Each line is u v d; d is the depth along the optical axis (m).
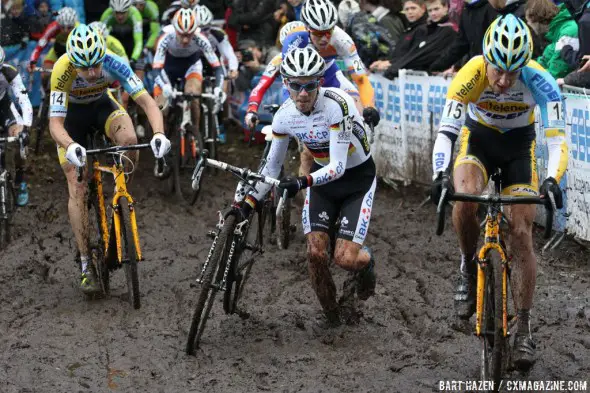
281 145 6.79
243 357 6.65
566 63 9.57
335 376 6.30
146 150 14.55
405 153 12.13
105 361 6.66
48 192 12.48
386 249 9.60
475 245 6.60
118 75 7.86
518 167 6.32
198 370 6.45
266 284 8.49
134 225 7.65
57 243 10.10
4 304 8.07
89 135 8.25
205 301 6.59
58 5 16.27
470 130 6.53
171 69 13.01
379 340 6.94
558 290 8.02
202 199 12.03
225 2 17.14
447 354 6.59
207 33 13.62
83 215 7.91
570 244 9.34
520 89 6.11
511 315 6.28
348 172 6.82
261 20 15.52
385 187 12.59
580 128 8.87
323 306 7.03
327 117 6.47
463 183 6.29
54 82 7.61
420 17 12.12
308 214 6.86
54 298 8.14
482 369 5.93
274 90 14.74
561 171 5.75
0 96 9.88
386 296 7.99
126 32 14.81
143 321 7.49
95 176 7.94
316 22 8.34
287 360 6.57
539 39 10.19
